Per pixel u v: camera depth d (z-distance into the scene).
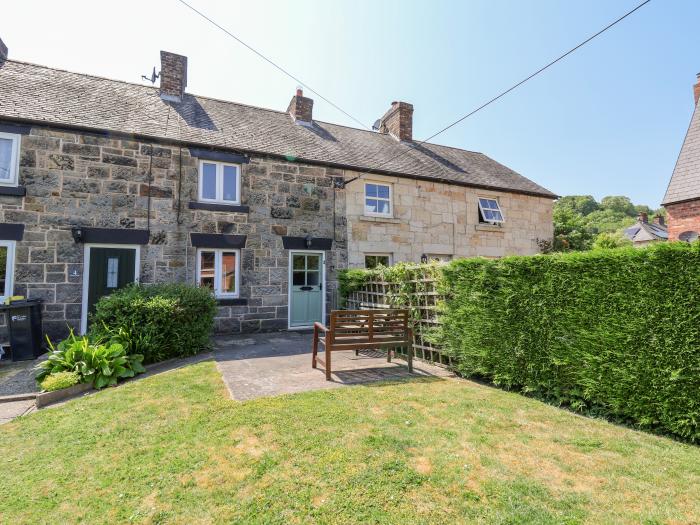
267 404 3.71
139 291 6.04
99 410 3.61
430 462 2.61
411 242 10.59
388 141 12.73
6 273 6.45
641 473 2.49
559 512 2.06
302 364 5.54
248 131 9.51
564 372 3.85
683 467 2.57
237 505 2.11
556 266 3.95
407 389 4.33
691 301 2.93
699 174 9.50
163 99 9.43
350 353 6.45
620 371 3.33
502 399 4.04
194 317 6.14
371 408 3.65
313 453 2.71
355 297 8.41
